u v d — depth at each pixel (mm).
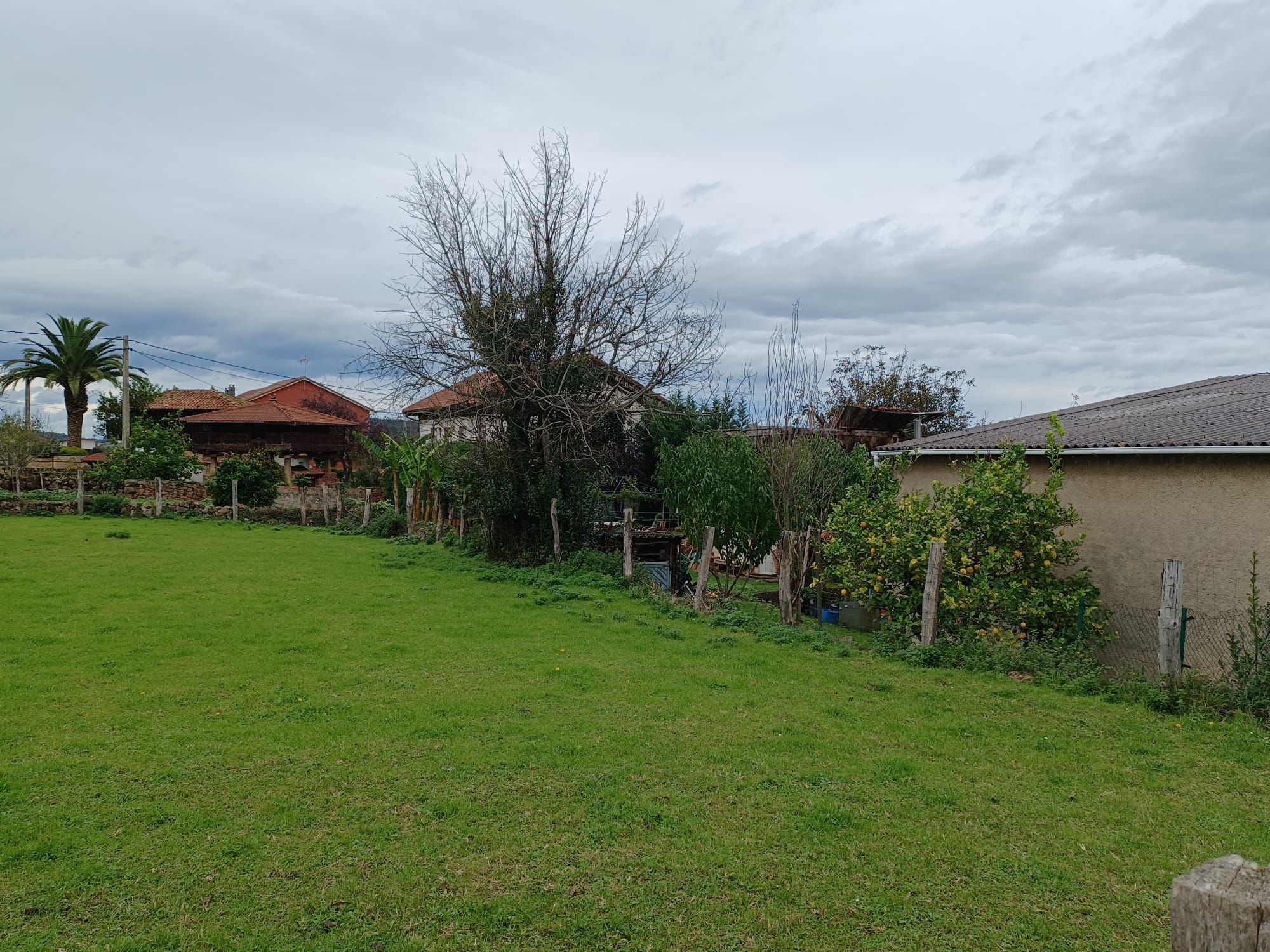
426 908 4266
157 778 5812
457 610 12758
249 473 29188
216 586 14305
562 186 18141
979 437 14211
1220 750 6883
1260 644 8273
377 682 8469
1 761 6070
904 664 9875
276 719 7172
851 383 38781
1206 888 2029
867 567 11477
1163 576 8719
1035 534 10789
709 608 13648
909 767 6320
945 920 4266
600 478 20125
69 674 8445
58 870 4531
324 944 3943
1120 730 7363
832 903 4395
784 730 7207
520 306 18016
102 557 17375
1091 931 4184
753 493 14445
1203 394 15359
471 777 5949
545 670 9078
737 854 4906
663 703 7945
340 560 18547
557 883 4539
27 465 36125
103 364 46844
